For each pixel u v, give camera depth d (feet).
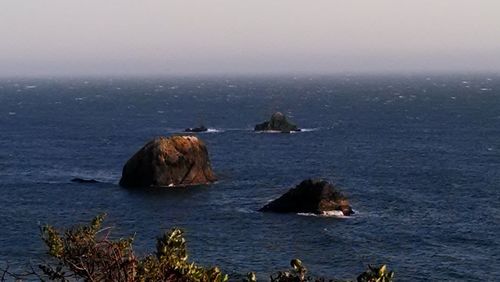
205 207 209.36
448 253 159.33
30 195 231.30
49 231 34.17
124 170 248.93
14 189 242.78
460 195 231.30
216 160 321.52
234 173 279.90
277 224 185.57
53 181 260.42
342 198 199.31
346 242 167.32
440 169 290.56
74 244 33.47
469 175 272.92
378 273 37.29
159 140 247.91
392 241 169.17
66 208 209.77
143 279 32.65
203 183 251.60
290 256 155.02
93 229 36.04
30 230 179.11
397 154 343.67
